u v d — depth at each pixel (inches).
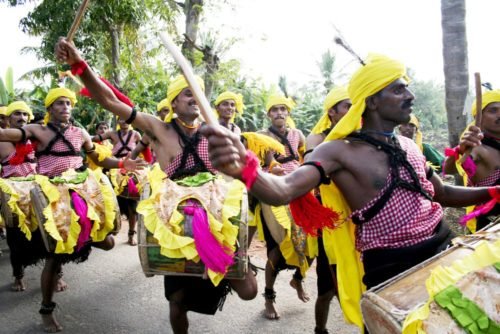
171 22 444.5
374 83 87.5
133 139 324.2
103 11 389.7
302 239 158.6
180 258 116.1
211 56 433.7
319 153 86.9
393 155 87.8
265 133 212.8
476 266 67.7
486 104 135.8
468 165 135.9
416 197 87.7
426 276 76.5
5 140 172.6
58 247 147.8
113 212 164.4
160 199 118.4
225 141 61.5
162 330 160.7
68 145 182.5
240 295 127.7
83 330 160.1
